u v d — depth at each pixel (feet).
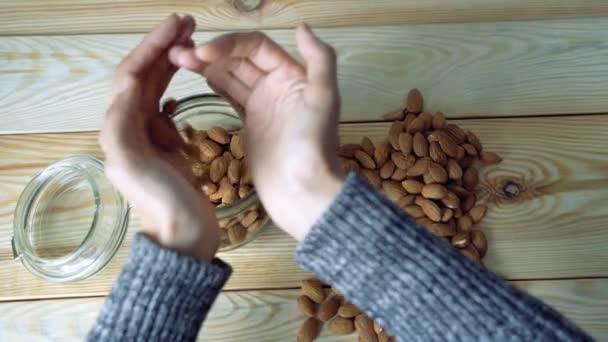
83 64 2.56
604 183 2.50
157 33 1.98
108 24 2.58
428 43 2.60
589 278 2.44
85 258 2.37
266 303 2.43
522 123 2.55
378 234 1.82
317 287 2.40
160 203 1.91
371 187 1.85
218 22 2.58
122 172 1.90
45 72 2.55
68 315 2.42
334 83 1.90
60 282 2.40
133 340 1.84
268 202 2.05
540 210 2.49
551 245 2.47
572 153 2.53
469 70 2.58
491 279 1.83
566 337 1.77
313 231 1.85
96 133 2.53
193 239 1.94
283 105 2.03
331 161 1.95
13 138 2.51
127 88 1.96
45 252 2.47
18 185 2.49
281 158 1.97
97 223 2.40
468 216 2.46
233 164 2.38
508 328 1.77
